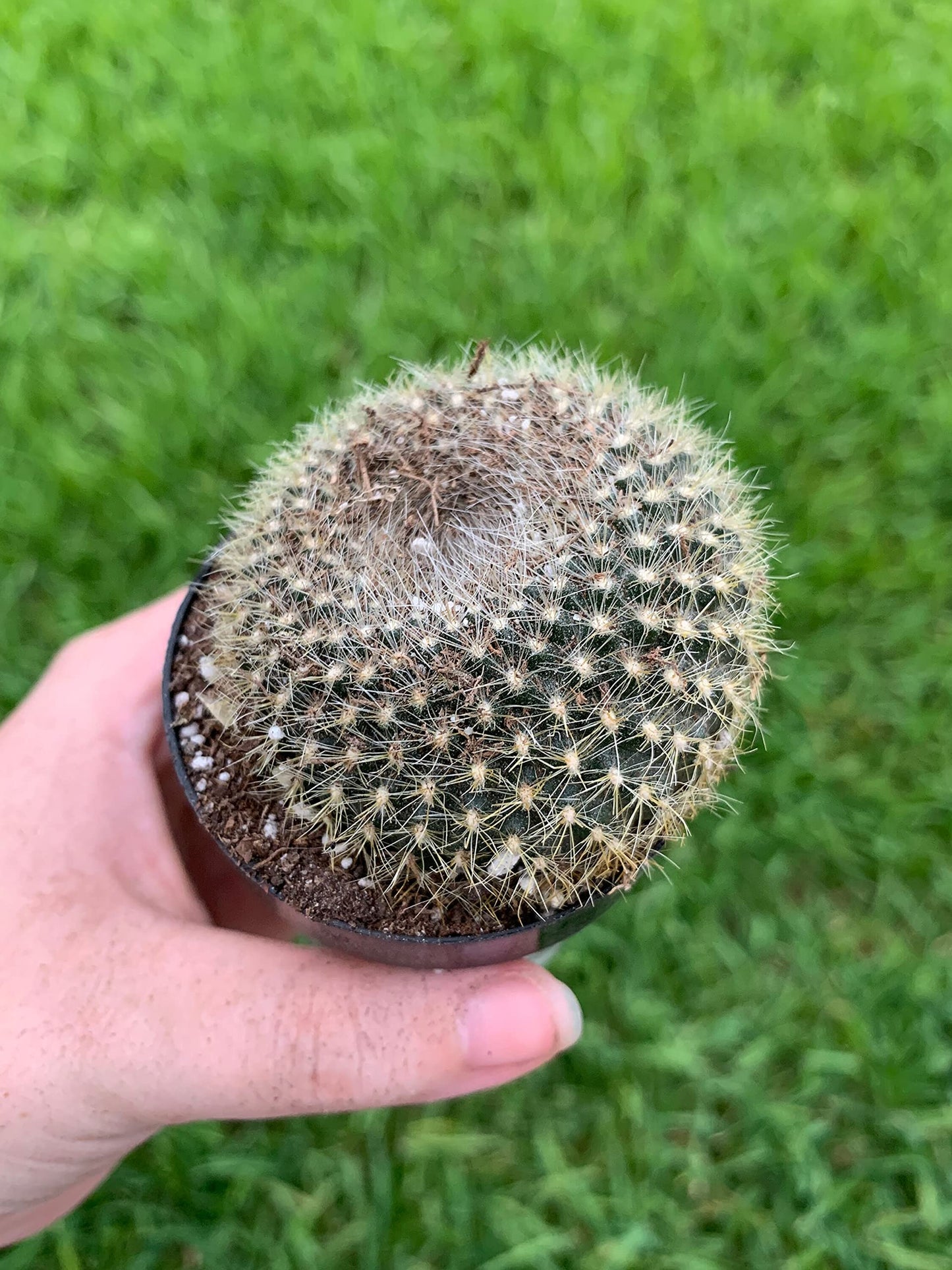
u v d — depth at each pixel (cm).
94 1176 19
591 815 13
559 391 15
